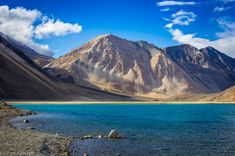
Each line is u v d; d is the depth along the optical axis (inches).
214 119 3245.6
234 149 1391.5
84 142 1523.1
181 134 1894.7
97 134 1847.9
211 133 1963.6
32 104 7278.5
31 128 2073.1
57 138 1577.3
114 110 5196.9
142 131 2038.6
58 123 2514.8
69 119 2972.4
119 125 2438.5
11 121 2559.1
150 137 1739.7
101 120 2923.2
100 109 5546.3
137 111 4968.0
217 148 1412.4
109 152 1289.4
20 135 1573.6
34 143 1326.3
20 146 1236.5
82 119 3009.4
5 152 1109.1
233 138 1729.8
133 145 1464.1
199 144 1517.0
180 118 3376.0
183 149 1382.9
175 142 1566.2
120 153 1275.8
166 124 2578.7
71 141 1531.7
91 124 2480.3
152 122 2780.5
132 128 2224.4
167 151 1333.7
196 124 2613.2
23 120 2677.2
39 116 3284.9
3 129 1828.2
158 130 2107.5
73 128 2155.5
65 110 4940.9
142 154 1267.2
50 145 1338.6
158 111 5022.1
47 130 2001.7
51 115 3543.3
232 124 2623.0
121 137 1724.9
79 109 5403.5
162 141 1595.7
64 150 1264.8
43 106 6417.3
